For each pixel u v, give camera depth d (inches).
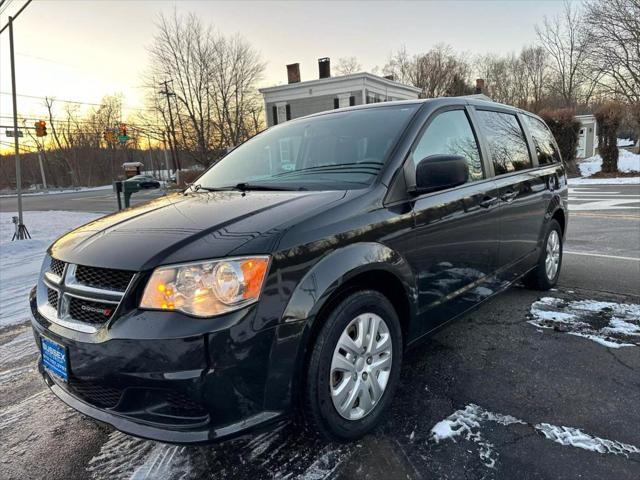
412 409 97.9
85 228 93.8
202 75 1326.3
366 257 83.6
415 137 105.4
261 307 69.4
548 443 84.8
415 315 98.5
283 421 74.7
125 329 68.1
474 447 84.7
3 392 117.1
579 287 179.9
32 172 2677.2
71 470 84.6
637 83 959.6
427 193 102.2
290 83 1071.0
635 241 267.4
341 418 82.3
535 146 167.9
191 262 69.3
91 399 76.7
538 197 156.6
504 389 105.0
